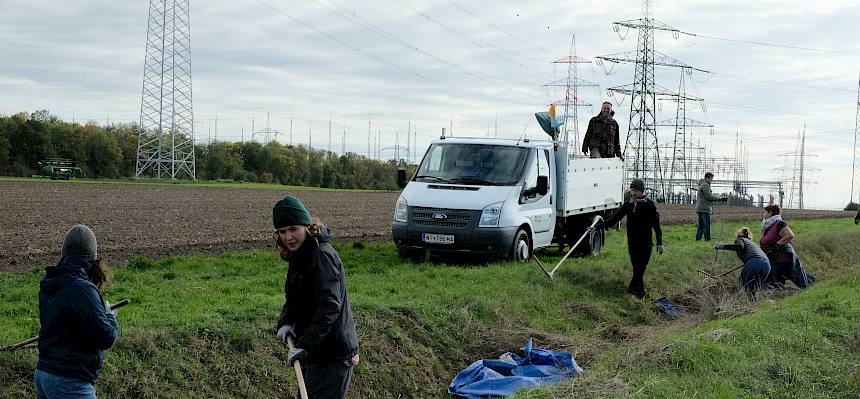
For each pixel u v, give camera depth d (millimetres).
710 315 14742
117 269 14219
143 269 14211
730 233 28359
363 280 13984
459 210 16297
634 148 61344
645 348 10258
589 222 19750
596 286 15625
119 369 8484
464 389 9992
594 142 22109
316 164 88688
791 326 11688
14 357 8195
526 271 15547
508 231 16375
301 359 6039
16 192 38312
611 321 13930
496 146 17703
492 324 12289
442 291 13258
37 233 20453
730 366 9531
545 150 18172
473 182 17016
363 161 94062
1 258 15398
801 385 9234
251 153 85375
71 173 63188
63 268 6176
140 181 62188
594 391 8547
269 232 22328
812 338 10984
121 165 76125
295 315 6434
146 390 8422
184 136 76375
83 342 6191
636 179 15469
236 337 9633
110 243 18391
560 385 8906
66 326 6125
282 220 6195
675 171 74500
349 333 6387
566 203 18750
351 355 6395
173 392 8609
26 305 10773
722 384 8945
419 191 16953
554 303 13977
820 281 19562
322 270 6191
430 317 11758
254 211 31062
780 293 16750
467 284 14070
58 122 75188
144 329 9289
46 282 6160
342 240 21188
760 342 10633
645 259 15398
